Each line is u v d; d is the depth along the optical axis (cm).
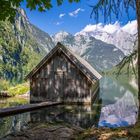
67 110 2200
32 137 742
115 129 770
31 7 636
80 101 2711
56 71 2806
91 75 2681
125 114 2105
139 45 798
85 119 1802
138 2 811
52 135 751
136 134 670
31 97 2856
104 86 6538
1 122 1542
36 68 2844
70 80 2758
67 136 746
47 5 638
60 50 2784
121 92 4578
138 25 816
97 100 3170
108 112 2178
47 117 1811
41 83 2845
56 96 2789
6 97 3281
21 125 1462
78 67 2712
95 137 697
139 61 793
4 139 740
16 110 1870
